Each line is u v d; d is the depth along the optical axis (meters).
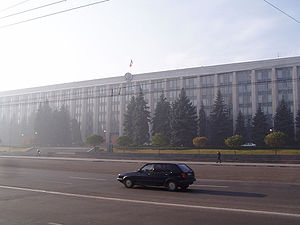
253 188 15.48
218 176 22.33
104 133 95.56
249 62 76.56
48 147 85.81
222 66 79.62
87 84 99.62
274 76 74.50
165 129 71.81
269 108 75.06
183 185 14.34
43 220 8.54
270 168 29.75
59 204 10.98
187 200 11.81
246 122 77.06
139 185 15.62
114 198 12.32
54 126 94.88
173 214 9.27
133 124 74.50
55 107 101.25
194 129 65.88
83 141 98.88
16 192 13.99
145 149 61.53
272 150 49.31
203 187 15.98
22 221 8.42
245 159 40.72
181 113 65.38
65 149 74.25
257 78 76.81
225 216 8.98
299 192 13.95
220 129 68.06
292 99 72.75
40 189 15.04
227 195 13.12
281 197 12.50
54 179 19.91
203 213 9.40
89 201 11.61
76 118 101.44
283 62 73.12
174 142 64.75
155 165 15.30
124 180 15.78
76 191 14.38
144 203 11.16
